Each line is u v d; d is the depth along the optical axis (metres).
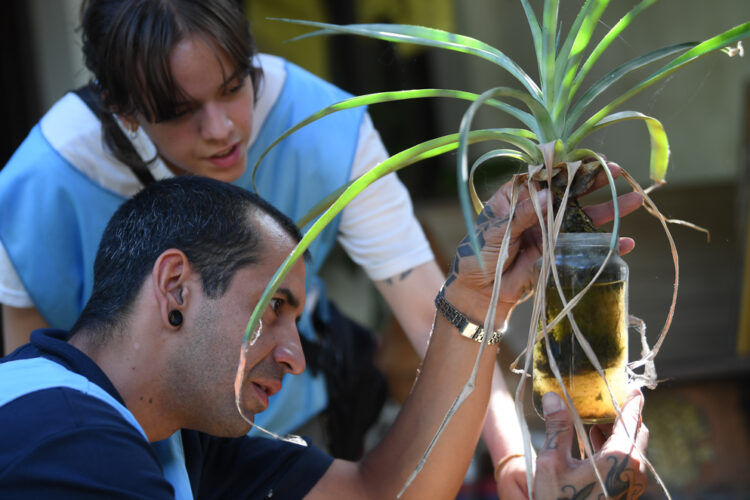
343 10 6.42
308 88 1.87
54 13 4.39
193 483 1.42
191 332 1.21
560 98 1.23
